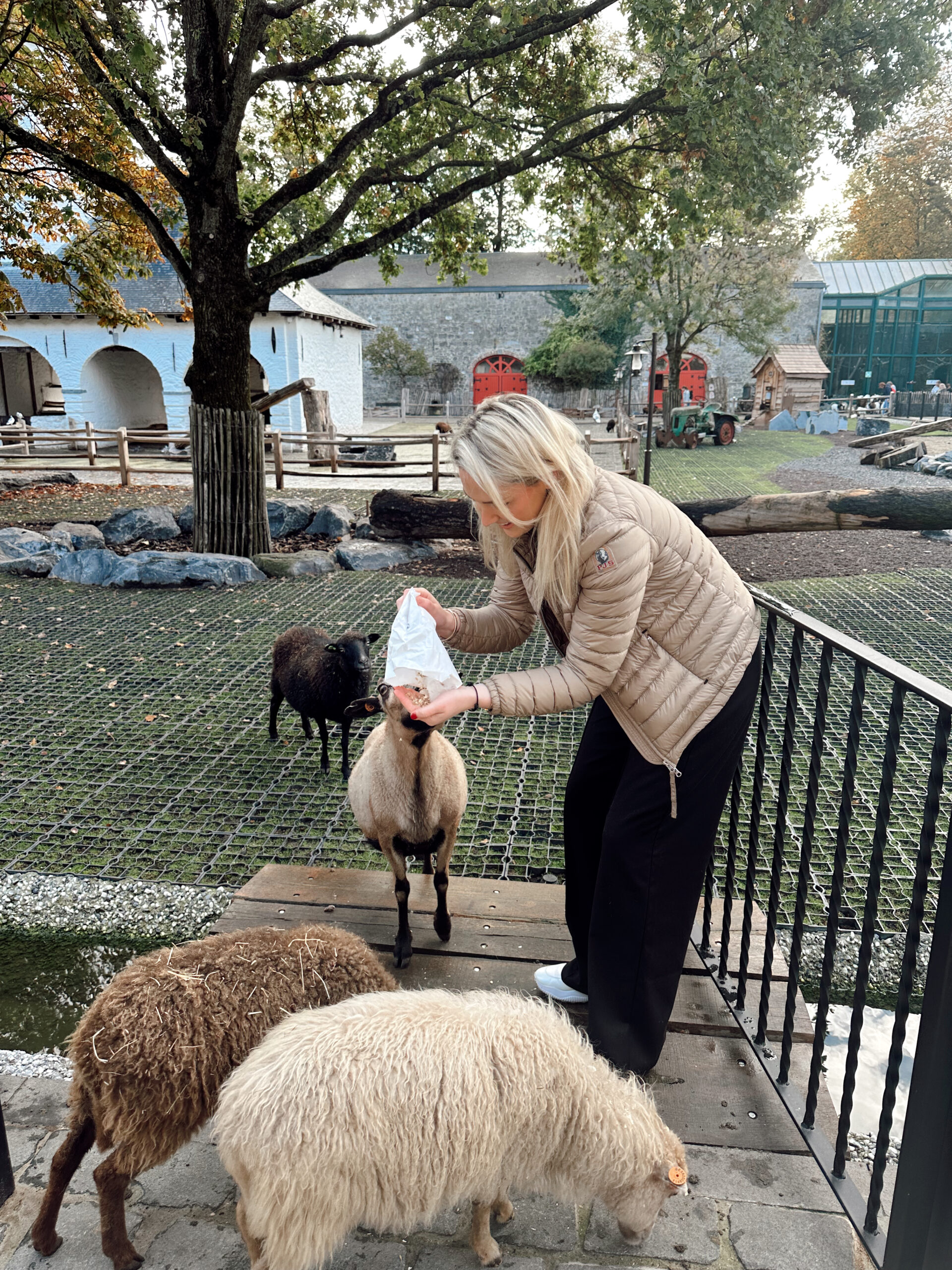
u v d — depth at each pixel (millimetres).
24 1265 1832
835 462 18891
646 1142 1775
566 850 2471
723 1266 1821
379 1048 1688
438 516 9742
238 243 8812
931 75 9258
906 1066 2701
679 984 2711
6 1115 2258
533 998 2002
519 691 1921
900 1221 1582
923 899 1602
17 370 31609
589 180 11047
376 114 8695
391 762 2604
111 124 10102
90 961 3191
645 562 1854
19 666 6328
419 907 3109
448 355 39719
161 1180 2049
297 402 24562
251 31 7730
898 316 39719
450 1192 1684
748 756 4895
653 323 25297
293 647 4922
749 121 8219
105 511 12992
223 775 4691
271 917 3039
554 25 8297
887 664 1690
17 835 4016
